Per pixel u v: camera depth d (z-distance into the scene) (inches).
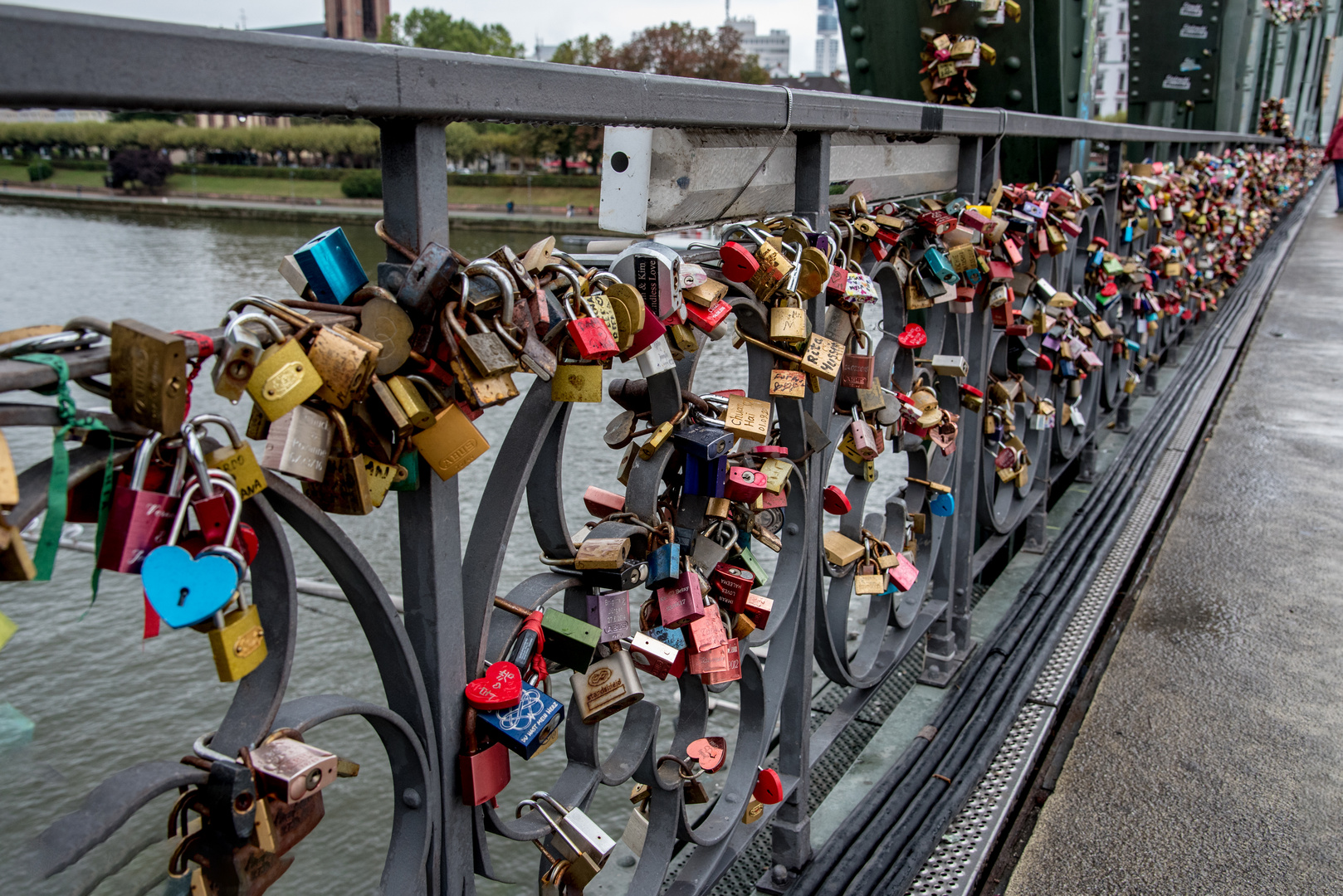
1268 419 232.7
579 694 54.0
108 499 30.1
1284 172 772.6
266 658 36.6
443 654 44.1
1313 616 134.6
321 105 31.6
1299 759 103.1
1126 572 148.0
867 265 87.9
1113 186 184.2
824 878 85.7
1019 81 180.1
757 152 66.5
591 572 53.7
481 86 37.8
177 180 2733.8
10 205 2359.7
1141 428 223.8
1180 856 88.8
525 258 43.9
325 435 35.6
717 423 62.6
